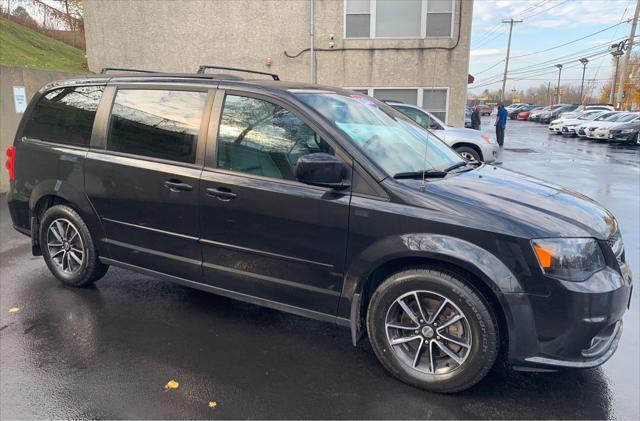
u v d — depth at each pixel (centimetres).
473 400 281
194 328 363
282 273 319
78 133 402
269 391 288
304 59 1493
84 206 397
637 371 313
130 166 368
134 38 1579
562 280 254
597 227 278
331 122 310
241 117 333
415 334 290
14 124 801
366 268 288
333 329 366
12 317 376
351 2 1433
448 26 1412
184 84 359
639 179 1062
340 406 275
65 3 2742
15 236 586
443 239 267
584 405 278
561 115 3294
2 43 1970
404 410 272
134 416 263
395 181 289
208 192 333
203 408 271
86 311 388
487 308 266
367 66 1460
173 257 361
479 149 1026
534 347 262
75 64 2005
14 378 296
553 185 348
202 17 1520
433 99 1457
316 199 298
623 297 269
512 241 258
